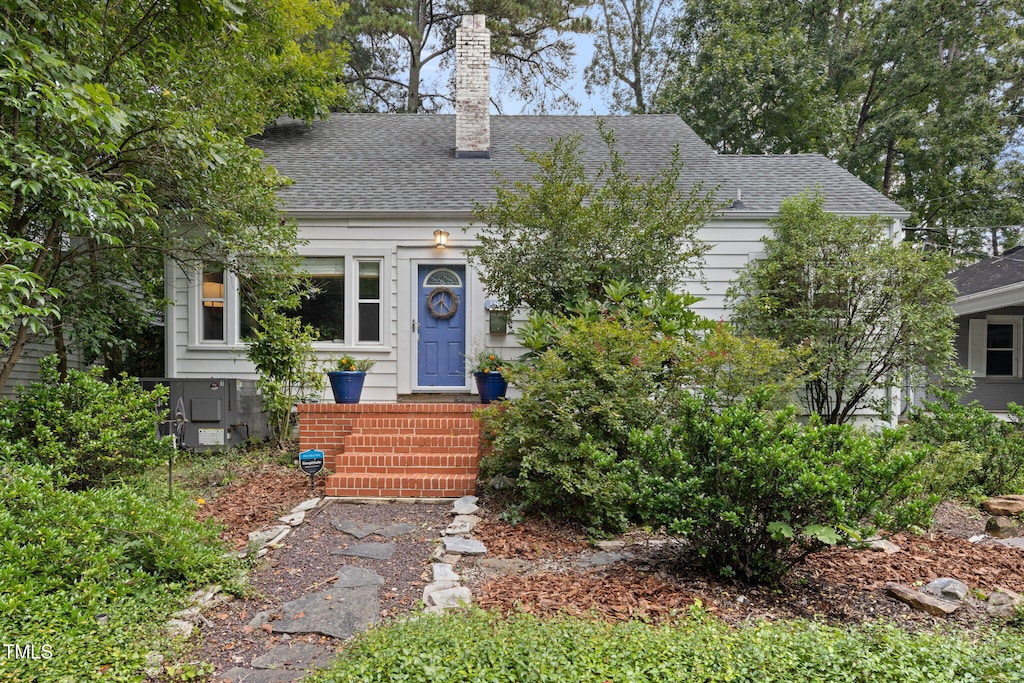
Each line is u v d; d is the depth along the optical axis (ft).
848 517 10.47
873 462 10.46
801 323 23.12
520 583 11.16
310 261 26.45
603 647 7.86
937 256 22.68
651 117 37.91
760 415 11.62
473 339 26.53
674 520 11.02
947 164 55.06
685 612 9.81
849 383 22.79
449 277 26.81
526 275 20.16
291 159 30.19
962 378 23.21
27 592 8.34
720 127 52.37
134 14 16.44
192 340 26.22
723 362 17.11
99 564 9.36
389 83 62.54
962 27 52.65
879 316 23.09
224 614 9.88
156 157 17.10
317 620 9.62
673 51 62.34
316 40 47.75
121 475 14.32
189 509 12.34
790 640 7.98
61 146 14.58
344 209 25.91
